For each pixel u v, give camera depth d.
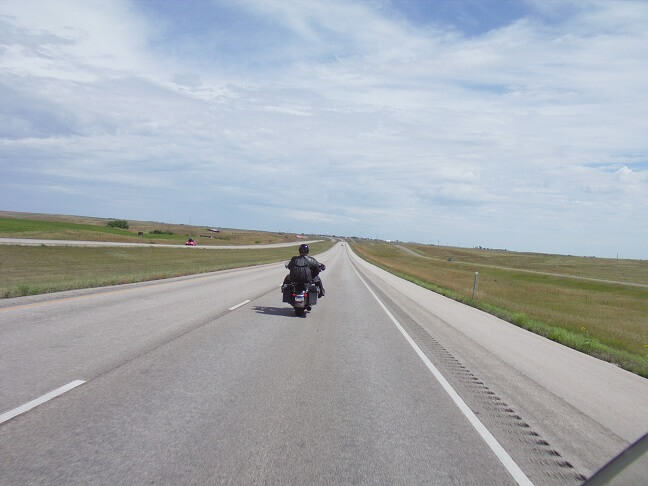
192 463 4.27
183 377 6.96
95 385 6.30
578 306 34.72
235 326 11.57
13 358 7.37
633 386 8.43
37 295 14.67
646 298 50.84
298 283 14.00
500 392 7.32
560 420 6.15
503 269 98.94
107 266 36.69
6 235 56.56
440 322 15.25
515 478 4.37
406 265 80.81
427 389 7.24
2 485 3.69
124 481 3.87
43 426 4.88
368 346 10.36
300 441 4.93
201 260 51.72
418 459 4.67
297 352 9.22
